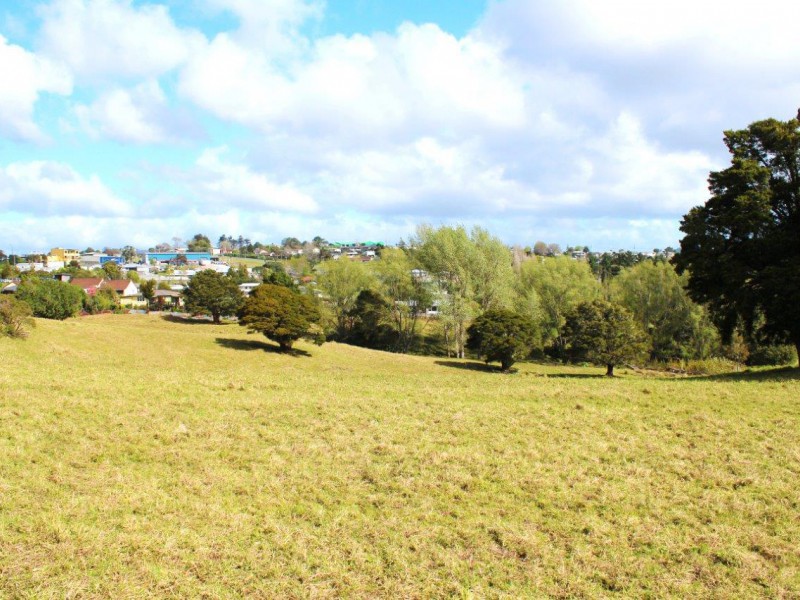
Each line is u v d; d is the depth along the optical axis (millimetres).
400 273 73188
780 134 29875
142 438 12945
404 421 15984
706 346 67312
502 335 51219
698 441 14703
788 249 29766
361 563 8227
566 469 12539
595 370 54750
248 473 11539
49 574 7254
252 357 47281
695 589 8008
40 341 36781
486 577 8086
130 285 120812
